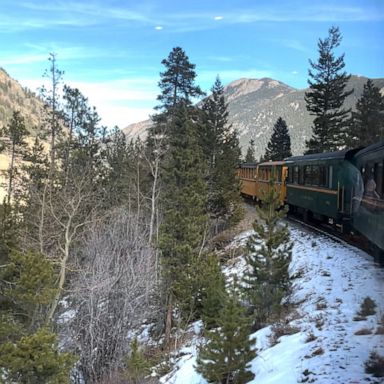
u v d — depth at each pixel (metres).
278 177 30.34
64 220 25.48
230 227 32.50
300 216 27.23
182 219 19.16
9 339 13.81
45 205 24.20
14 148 41.00
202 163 31.44
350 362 7.40
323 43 40.75
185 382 11.11
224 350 8.66
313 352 8.34
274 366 8.63
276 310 12.07
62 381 10.50
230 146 42.97
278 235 12.75
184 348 15.22
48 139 39.50
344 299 11.23
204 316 12.99
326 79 41.00
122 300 19.48
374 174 12.70
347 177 17.27
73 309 21.16
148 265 21.53
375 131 24.41
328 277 13.71
